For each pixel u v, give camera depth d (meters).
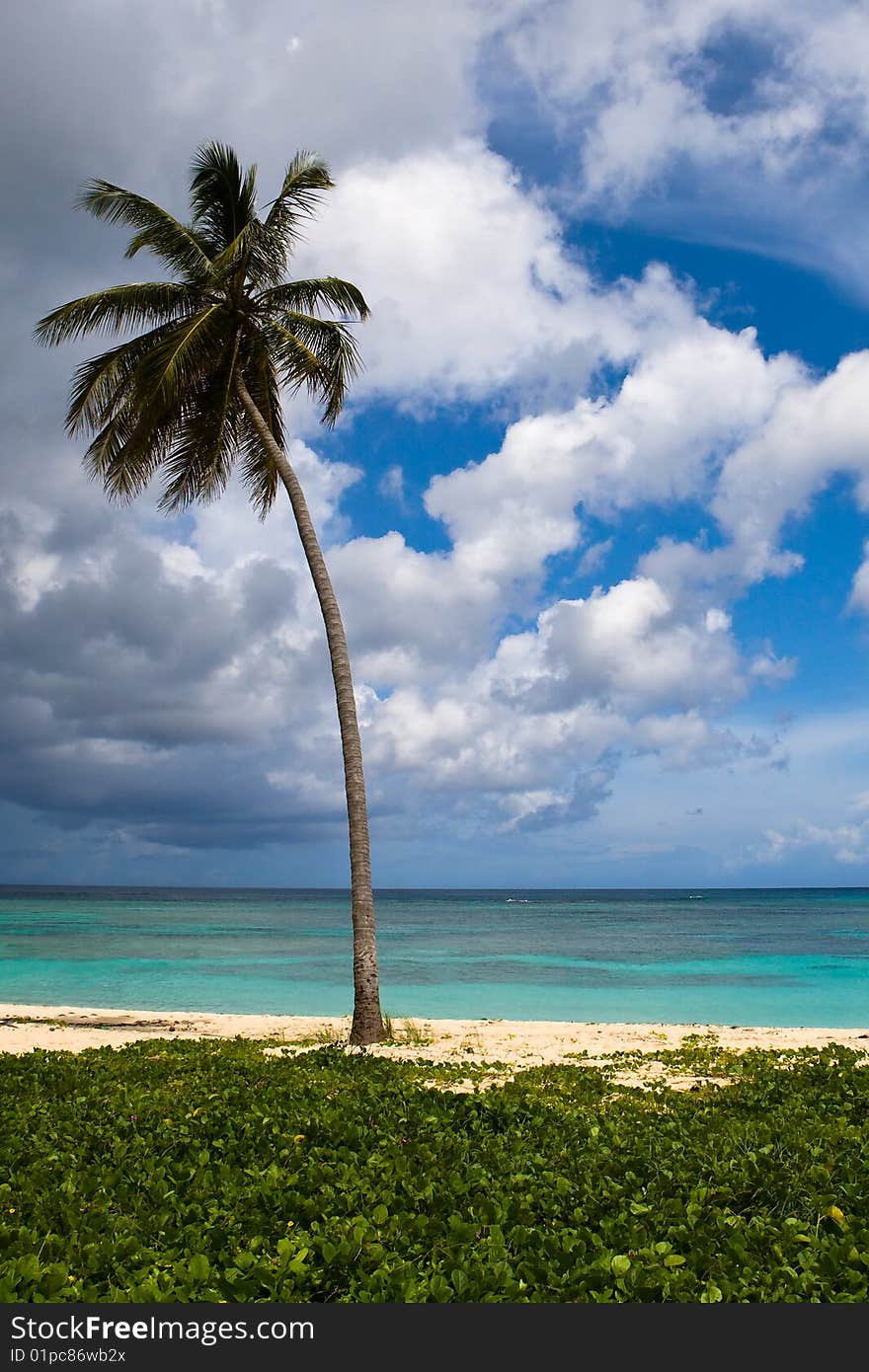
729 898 183.00
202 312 17.80
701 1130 8.53
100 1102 9.80
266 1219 5.64
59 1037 16.33
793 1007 24.92
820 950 45.34
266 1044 15.29
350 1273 4.92
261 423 18.45
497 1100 9.73
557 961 38.50
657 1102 10.37
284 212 18.02
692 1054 14.11
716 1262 5.05
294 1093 10.45
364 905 16.28
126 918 76.50
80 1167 6.99
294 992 28.05
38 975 31.86
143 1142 7.78
